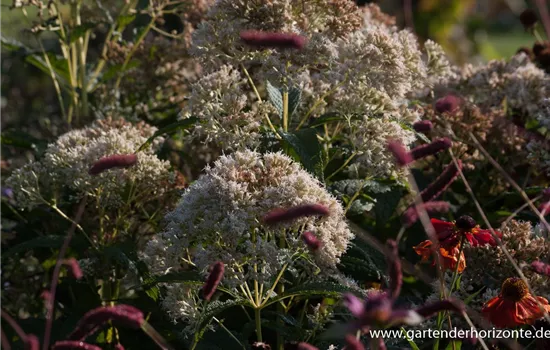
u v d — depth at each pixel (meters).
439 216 5.05
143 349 4.46
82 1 6.34
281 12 4.18
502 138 5.34
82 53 6.20
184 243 3.71
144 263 4.26
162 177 4.67
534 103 5.66
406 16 4.93
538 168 5.30
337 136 4.73
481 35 14.68
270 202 3.55
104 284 4.86
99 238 4.77
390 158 4.26
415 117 4.68
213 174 3.67
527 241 3.91
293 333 4.03
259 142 4.26
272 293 3.87
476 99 5.92
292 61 4.34
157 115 6.39
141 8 6.70
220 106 4.27
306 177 3.64
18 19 7.24
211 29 4.31
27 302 5.35
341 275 4.05
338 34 4.39
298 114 4.90
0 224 5.63
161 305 4.34
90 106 6.31
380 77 4.28
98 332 4.41
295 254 3.69
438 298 3.88
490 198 5.44
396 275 2.57
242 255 3.59
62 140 4.85
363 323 2.21
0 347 4.11
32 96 9.00
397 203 4.68
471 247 4.00
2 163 5.88
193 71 6.40
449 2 13.45
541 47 6.62
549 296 3.88
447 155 5.21
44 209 5.09
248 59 4.58
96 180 4.50
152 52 6.25
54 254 5.12
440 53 5.18
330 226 3.61
